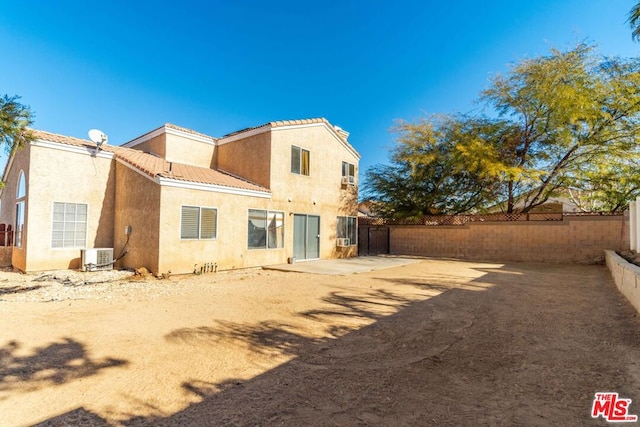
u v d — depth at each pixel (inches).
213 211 526.9
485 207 922.1
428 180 923.4
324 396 142.7
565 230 719.7
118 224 556.4
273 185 623.5
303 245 693.9
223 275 498.3
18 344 203.0
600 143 716.0
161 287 397.1
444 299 343.3
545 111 741.9
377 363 180.4
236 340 217.0
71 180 530.3
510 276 512.1
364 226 995.9
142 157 607.8
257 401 138.6
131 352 193.6
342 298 344.8
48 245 505.0
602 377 157.5
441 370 170.1
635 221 552.4
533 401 136.2
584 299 341.1
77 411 130.4
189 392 146.9
